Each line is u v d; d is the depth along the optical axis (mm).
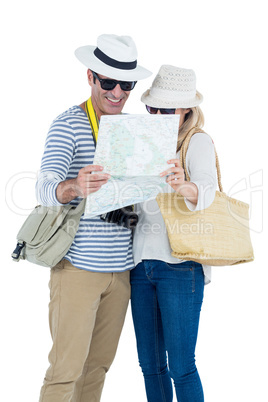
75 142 3502
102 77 3492
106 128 3186
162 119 3248
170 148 3305
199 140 3525
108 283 3555
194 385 3557
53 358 3557
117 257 3557
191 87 3584
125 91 3529
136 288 3660
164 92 3572
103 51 3510
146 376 3729
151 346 3684
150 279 3578
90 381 3756
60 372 3539
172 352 3551
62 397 3555
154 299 3641
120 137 3221
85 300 3514
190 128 3594
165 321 3562
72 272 3521
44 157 3475
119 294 3613
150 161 3297
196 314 3584
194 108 3615
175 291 3533
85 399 3773
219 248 3506
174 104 3561
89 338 3561
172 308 3533
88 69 3572
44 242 3484
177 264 3539
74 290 3514
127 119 3199
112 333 3682
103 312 3643
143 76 3547
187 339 3545
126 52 3498
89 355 3727
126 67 3510
